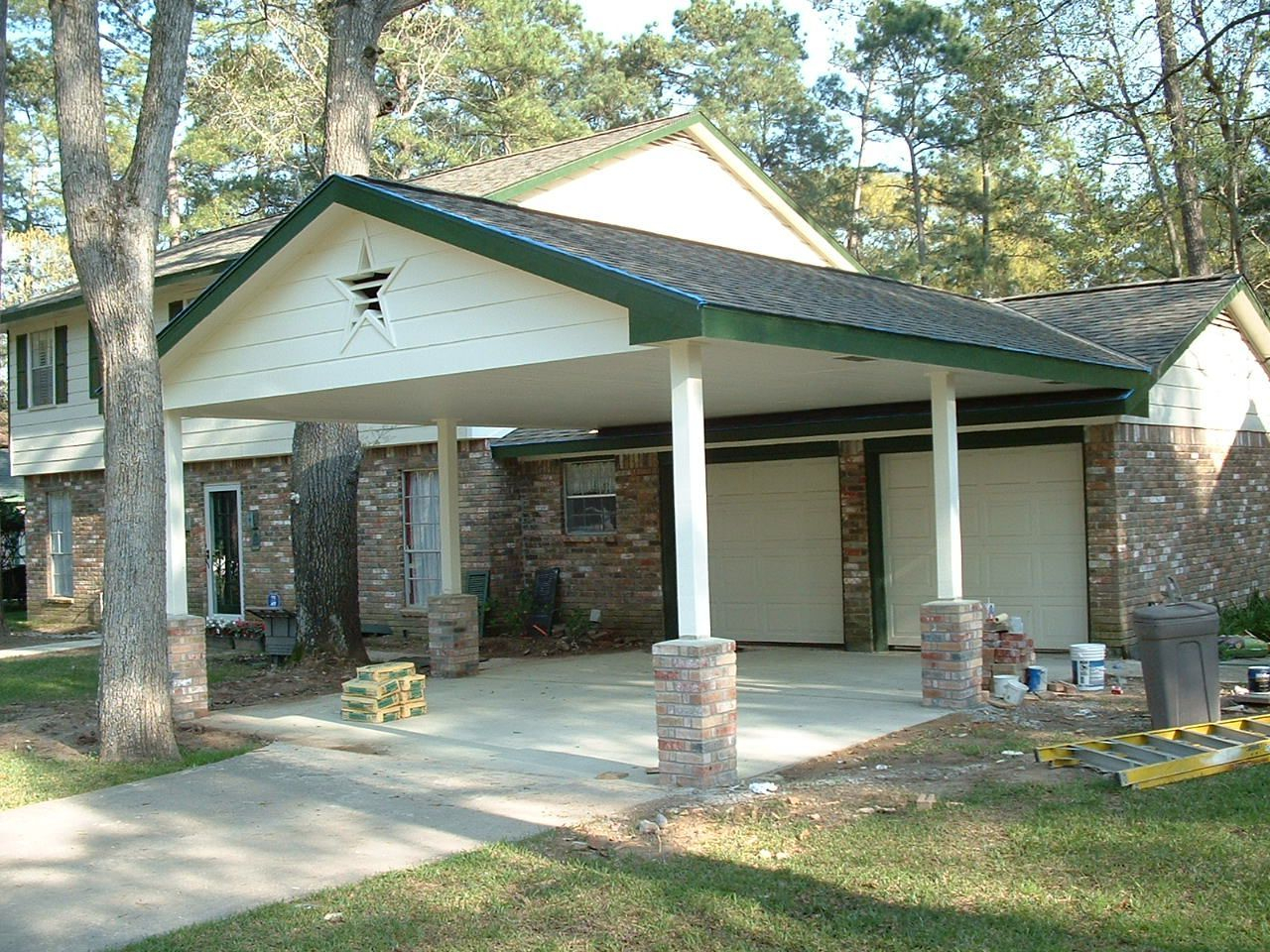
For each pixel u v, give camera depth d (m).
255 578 20.88
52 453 24.06
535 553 17.77
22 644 21.34
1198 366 15.19
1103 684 11.22
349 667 15.16
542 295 8.59
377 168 30.38
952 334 9.77
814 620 15.40
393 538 18.83
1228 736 8.20
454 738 10.27
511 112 32.69
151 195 10.12
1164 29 23.80
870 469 14.48
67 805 8.38
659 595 16.45
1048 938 5.09
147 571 9.94
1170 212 24.89
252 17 23.42
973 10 26.53
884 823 6.85
